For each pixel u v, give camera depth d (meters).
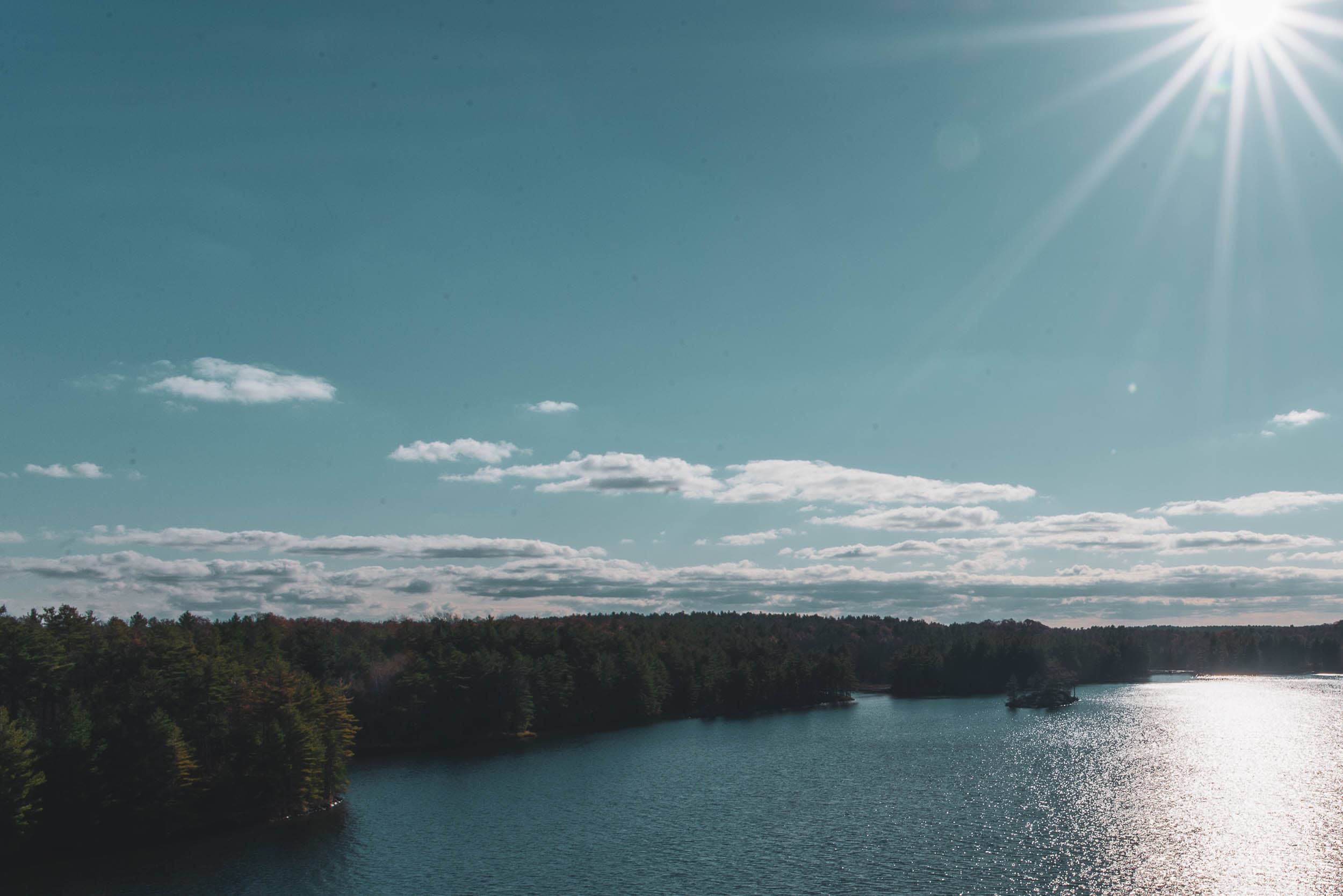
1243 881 89.69
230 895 90.56
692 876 94.62
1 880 96.50
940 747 189.62
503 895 89.75
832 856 100.88
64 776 105.50
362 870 98.50
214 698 129.00
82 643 133.50
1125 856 98.75
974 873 93.50
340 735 142.25
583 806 131.75
